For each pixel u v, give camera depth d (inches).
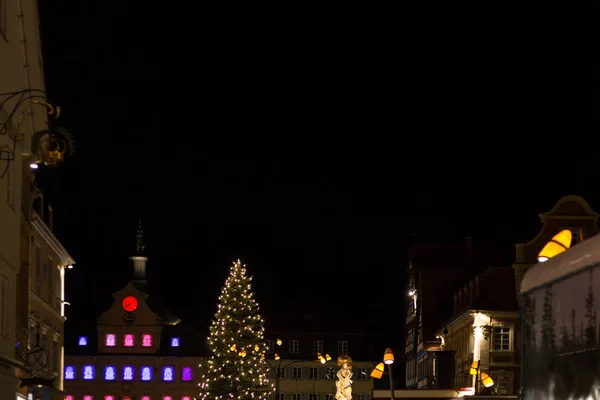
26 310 1229.7
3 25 952.3
